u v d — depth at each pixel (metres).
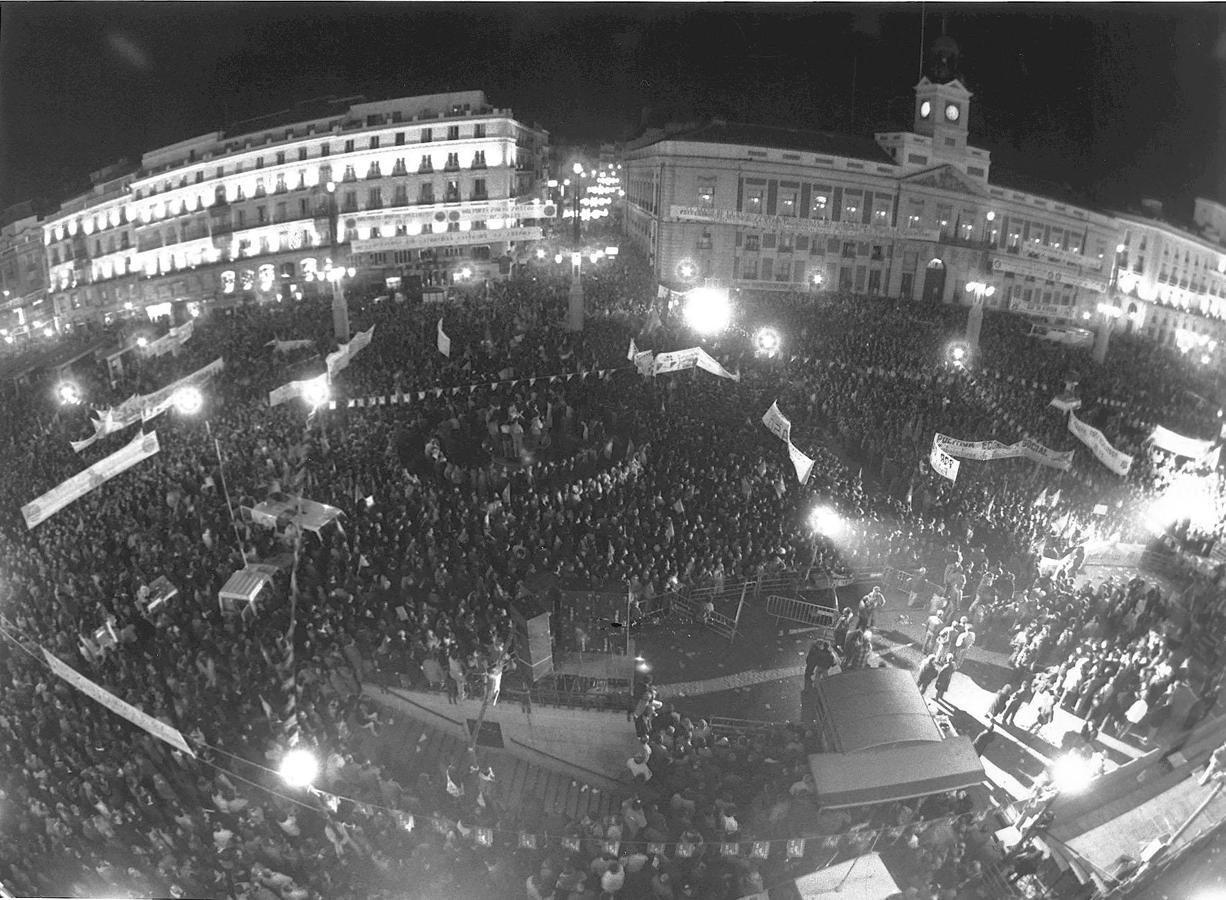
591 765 14.85
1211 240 49.31
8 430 27.98
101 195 51.53
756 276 49.50
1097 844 12.33
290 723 13.49
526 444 24.33
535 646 15.61
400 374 28.58
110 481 22.67
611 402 26.58
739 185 48.62
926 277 51.25
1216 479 23.89
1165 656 15.11
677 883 11.72
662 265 48.75
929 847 12.16
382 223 52.81
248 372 30.17
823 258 50.00
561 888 11.47
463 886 11.92
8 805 12.46
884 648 17.72
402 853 12.28
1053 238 52.19
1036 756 14.52
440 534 18.94
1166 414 29.62
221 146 52.50
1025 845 12.21
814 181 49.25
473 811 13.10
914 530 21.34
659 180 48.97
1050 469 24.00
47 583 17.67
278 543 18.20
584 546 18.53
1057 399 28.14
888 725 12.73
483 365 29.36
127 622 16.19
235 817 12.52
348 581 16.77
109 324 41.84
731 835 12.27
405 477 21.64
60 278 51.34
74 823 12.02
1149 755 13.66
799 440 25.50
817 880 11.38
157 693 13.69
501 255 52.09
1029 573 19.30
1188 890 11.40
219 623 16.17
